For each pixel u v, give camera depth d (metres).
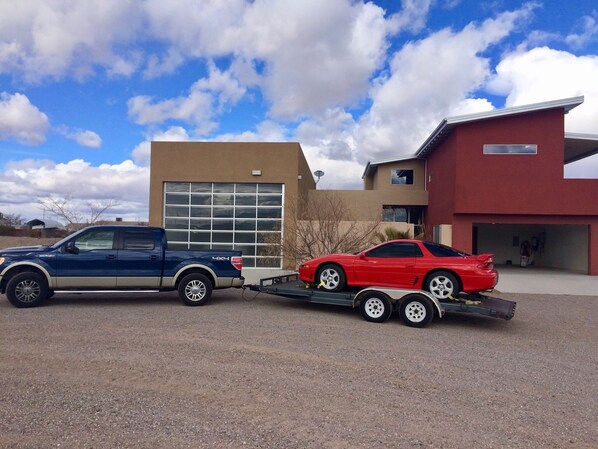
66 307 9.48
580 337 8.00
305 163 23.08
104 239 9.91
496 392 5.01
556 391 5.10
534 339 7.77
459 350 6.81
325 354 6.31
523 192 19.34
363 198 25.98
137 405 4.36
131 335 7.04
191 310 9.47
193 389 4.82
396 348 6.79
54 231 30.67
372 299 8.79
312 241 15.76
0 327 7.46
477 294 9.29
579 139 21.06
